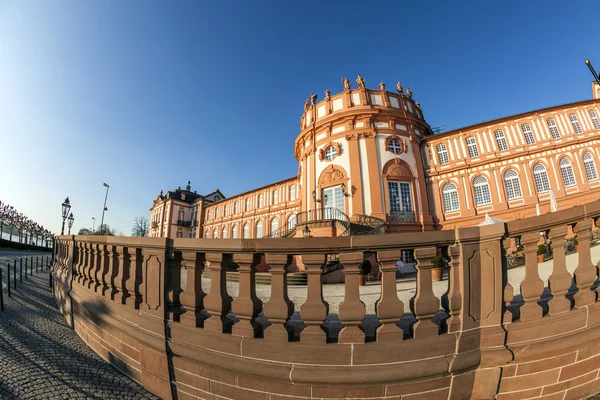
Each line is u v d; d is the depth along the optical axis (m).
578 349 2.66
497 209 20.78
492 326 2.53
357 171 20.88
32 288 9.57
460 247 2.54
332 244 2.47
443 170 22.50
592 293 2.76
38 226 59.22
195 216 54.25
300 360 2.40
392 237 2.48
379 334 2.41
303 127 26.05
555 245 2.72
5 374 3.30
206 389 2.69
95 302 4.28
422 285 2.51
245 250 2.60
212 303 2.71
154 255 3.16
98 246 4.32
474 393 2.49
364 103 22.06
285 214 35.59
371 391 2.37
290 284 12.41
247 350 2.52
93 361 3.85
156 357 2.98
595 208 2.71
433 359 2.39
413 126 23.09
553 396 2.57
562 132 20.72
